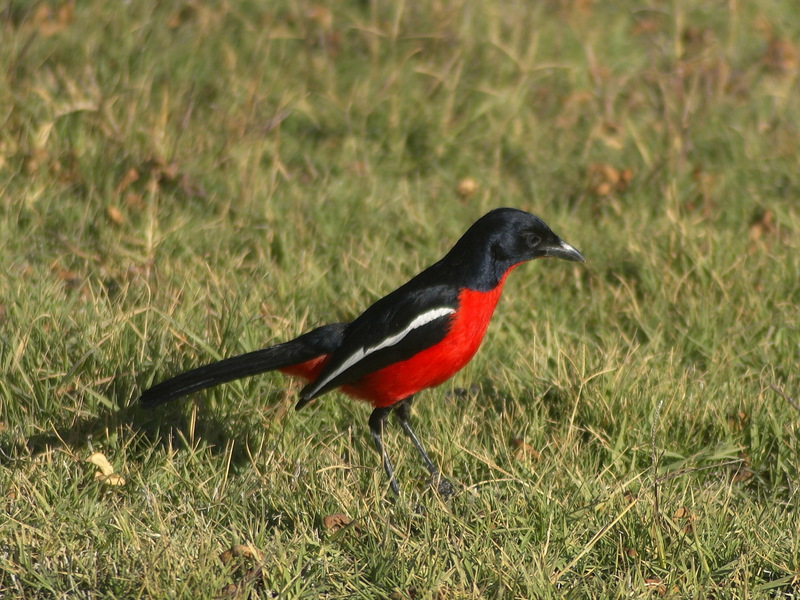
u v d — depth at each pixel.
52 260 12.18
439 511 7.86
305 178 14.77
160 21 17.53
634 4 20.61
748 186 14.73
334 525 7.92
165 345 9.83
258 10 18.52
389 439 9.57
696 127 16.00
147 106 15.03
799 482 8.62
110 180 13.59
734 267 12.26
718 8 20.27
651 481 8.52
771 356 10.86
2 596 6.92
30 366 9.48
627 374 9.88
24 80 15.21
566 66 17.30
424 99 16.62
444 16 18.56
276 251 12.81
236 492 8.34
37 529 7.51
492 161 15.66
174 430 9.30
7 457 8.55
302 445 9.14
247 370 8.74
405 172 15.48
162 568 6.96
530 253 8.95
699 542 7.45
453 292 8.78
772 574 7.41
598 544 7.72
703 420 9.49
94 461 8.49
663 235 13.03
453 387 10.55
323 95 16.61
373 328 8.70
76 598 6.82
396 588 6.95
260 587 7.16
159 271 11.79
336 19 18.80
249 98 15.69
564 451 8.94
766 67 18.56
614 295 12.02
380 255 12.48
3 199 13.10
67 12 17.23
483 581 7.19
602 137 15.92
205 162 14.33
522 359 10.40
